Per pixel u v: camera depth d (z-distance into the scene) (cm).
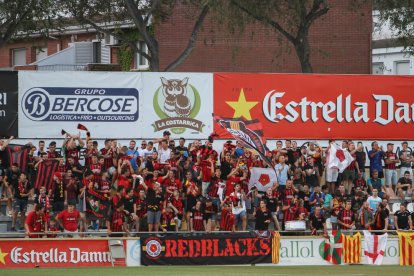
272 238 9575
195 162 10475
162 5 14438
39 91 10656
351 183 11094
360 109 11606
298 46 13850
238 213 10100
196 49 16075
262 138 10619
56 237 9344
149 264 9269
